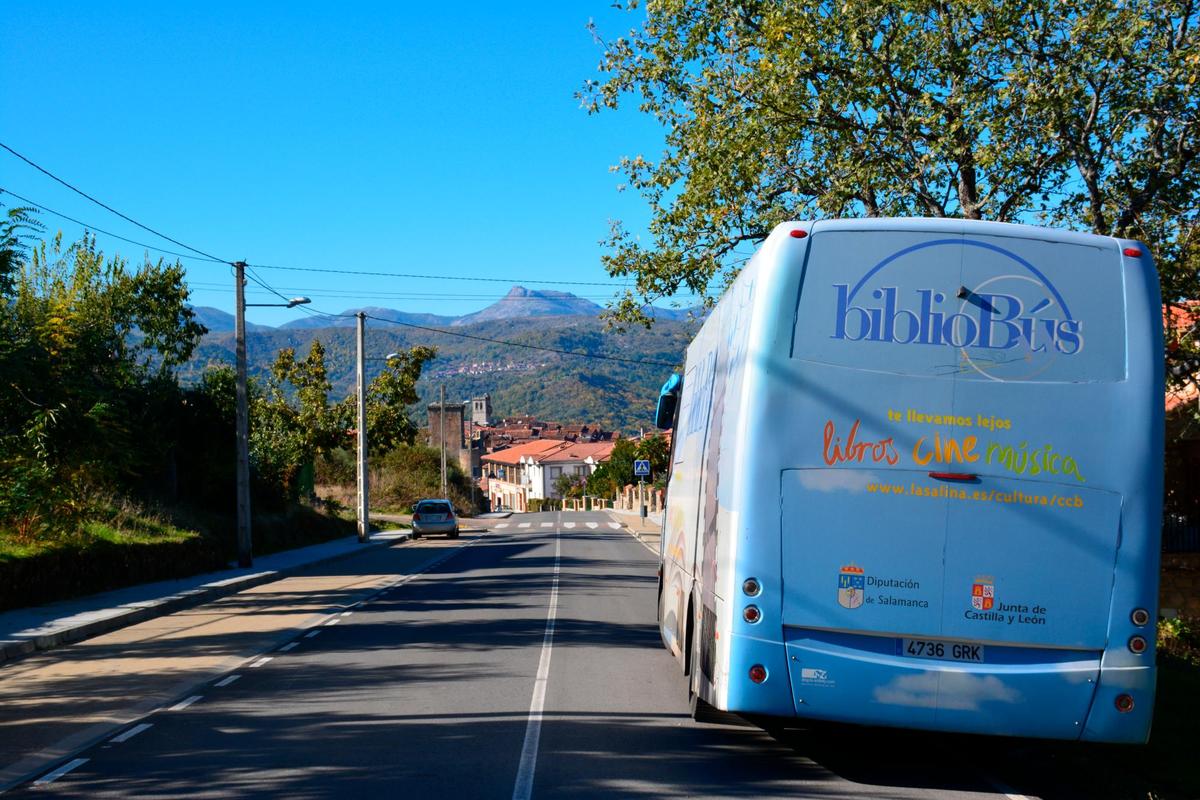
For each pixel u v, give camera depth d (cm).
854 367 680
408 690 1032
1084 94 1595
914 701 662
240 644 1380
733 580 682
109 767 737
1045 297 680
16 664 1239
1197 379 1623
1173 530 2091
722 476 751
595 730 861
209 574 2486
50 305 2138
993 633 661
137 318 3012
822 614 670
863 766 767
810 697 670
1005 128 1580
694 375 1059
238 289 2725
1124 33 1520
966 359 676
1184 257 1555
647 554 3338
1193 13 1565
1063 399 669
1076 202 1664
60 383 1781
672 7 1986
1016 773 757
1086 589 659
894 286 686
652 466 7419
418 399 5066
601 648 1314
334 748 790
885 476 672
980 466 668
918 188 1739
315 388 4950
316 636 1448
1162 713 907
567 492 12788
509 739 824
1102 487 663
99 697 1014
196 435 3150
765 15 1850
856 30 1686
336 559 3222
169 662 1234
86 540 2011
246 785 686
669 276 2098
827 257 693
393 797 656
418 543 4256
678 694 1019
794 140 1864
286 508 3903
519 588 2156
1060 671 657
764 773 739
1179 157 1577
